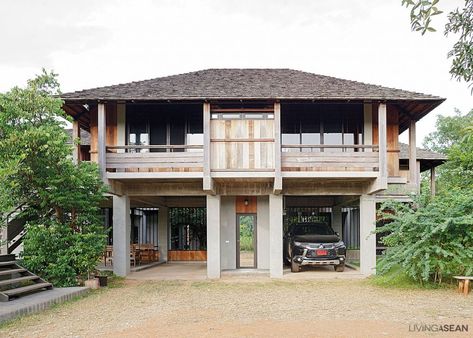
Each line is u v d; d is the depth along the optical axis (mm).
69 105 14359
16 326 8000
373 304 10016
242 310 9422
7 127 11453
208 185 13680
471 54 5695
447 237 12031
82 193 12508
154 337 7137
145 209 22047
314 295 11406
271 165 13875
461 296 11023
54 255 12094
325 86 15102
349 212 21156
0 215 11906
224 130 13992
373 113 15727
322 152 14266
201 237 21828
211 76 17094
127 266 15781
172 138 15883
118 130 15742
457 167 17016
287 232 18812
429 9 4648
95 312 9281
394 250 12797
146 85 15414
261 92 14133
